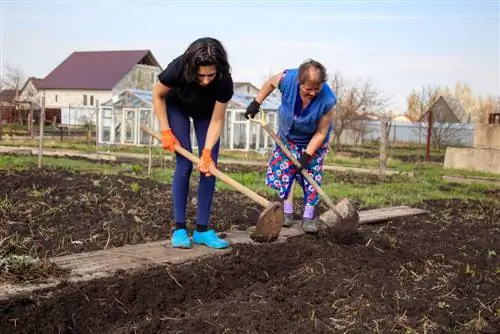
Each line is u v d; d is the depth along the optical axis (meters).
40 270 3.77
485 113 44.69
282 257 4.75
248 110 5.65
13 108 34.09
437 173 15.31
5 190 6.88
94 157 17.45
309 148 5.48
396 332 3.45
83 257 4.31
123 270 4.02
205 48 4.27
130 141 27.03
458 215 7.75
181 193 4.86
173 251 4.66
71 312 3.49
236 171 14.41
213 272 4.28
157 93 4.71
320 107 5.33
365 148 30.67
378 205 8.35
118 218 5.93
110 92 54.53
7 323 3.24
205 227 4.99
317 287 4.19
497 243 5.99
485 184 12.97
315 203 5.78
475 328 3.57
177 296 3.92
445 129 30.33
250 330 3.40
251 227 5.91
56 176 8.59
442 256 5.24
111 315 3.61
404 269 4.73
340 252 5.04
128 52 57.47
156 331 3.46
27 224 5.52
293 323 3.56
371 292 4.09
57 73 57.59
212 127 4.81
